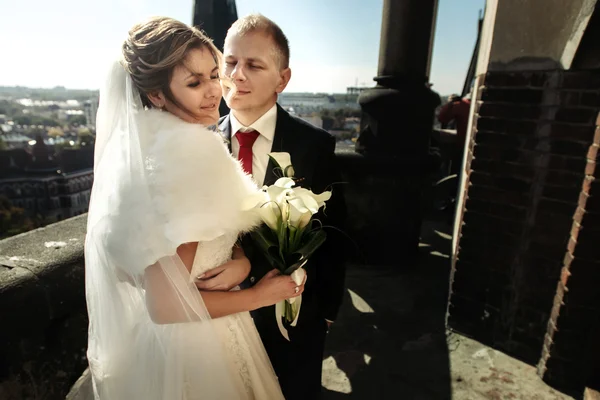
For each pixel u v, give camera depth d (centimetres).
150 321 98
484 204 211
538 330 204
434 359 214
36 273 125
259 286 99
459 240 225
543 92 182
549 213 190
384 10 300
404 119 310
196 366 94
